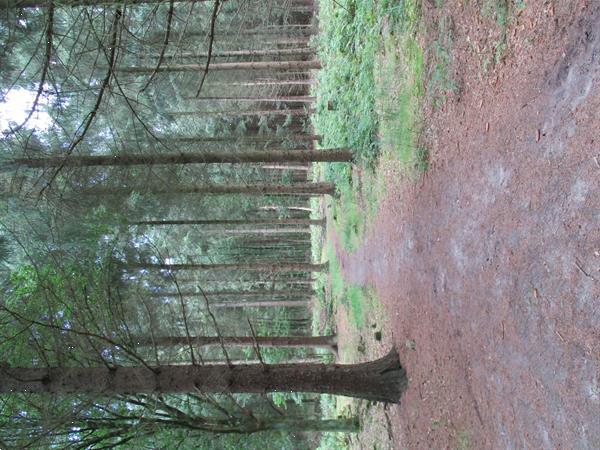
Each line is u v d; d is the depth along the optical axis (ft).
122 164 21.24
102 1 13.62
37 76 16.56
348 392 22.67
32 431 17.42
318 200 62.18
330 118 41.06
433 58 20.62
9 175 19.86
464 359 17.71
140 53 18.04
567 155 12.20
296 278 68.69
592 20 11.41
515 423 14.35
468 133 17.56
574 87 12.03
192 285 54.65
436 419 20.13
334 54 39.27
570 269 11.98
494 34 15.72
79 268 20.52
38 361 19.20
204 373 19.38
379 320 30.04
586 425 11.41
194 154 26.91
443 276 19.69
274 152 31.55
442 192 19.83
